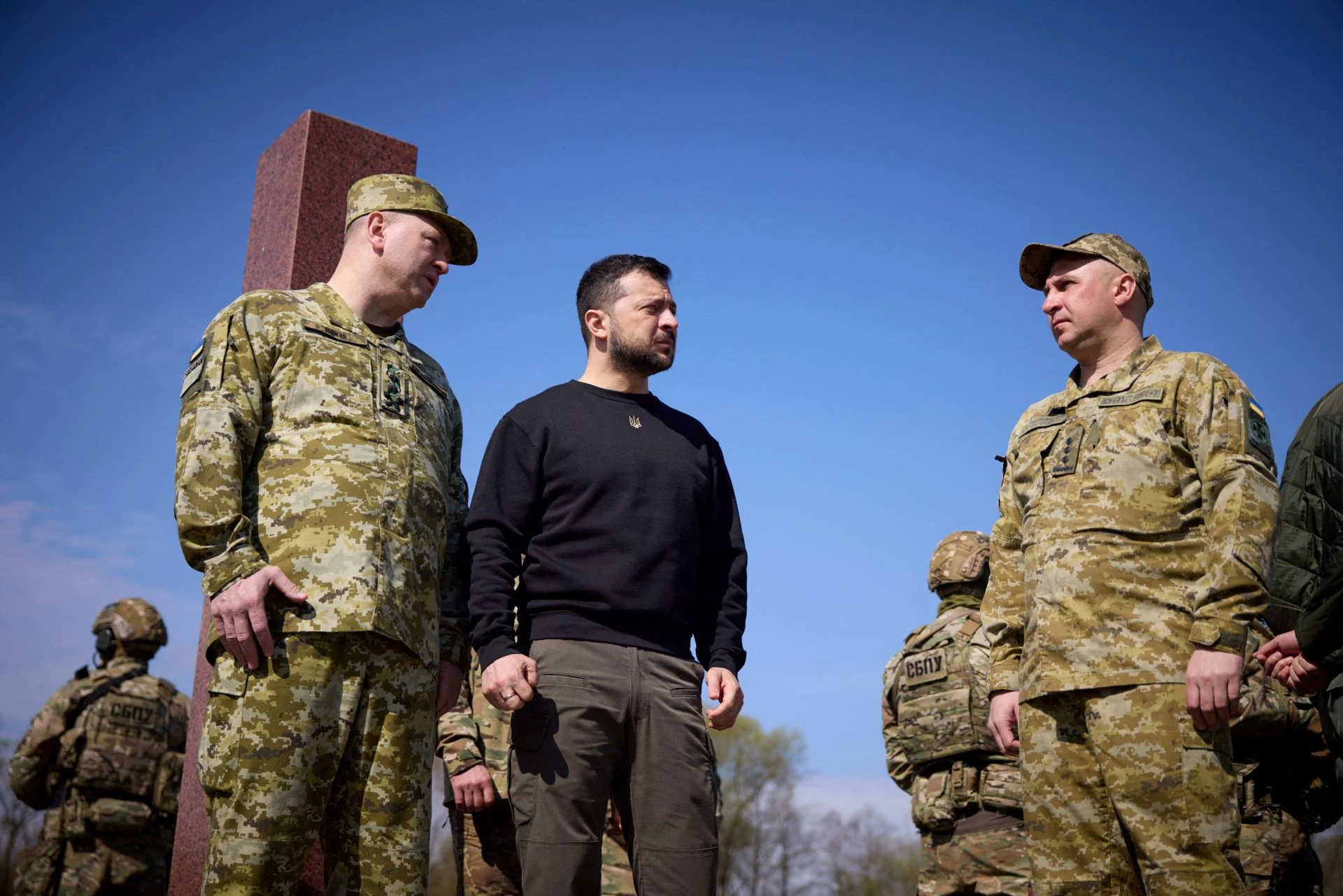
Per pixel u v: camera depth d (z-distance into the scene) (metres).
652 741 3.19
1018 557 3.83
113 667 6.61
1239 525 3.16
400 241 3.65
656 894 3.09
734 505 3.71
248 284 5.36
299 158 5.11
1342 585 2.71
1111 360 3.76
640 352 3.61
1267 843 4.89
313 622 3.01
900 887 42.53
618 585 3.25
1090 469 3.49
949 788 5.26
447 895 22.11
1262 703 4.66
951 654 5.41
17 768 6.20
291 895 2.95
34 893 6.09
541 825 3.04
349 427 3.27
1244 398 3.38
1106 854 3.27
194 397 3.19
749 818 43.22
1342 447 2.96
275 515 3.13
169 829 6.50
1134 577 3.32
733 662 3.44
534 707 3.14
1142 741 3.16
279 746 2.94
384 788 3.09
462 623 3.62
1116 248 3.79
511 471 3.43
